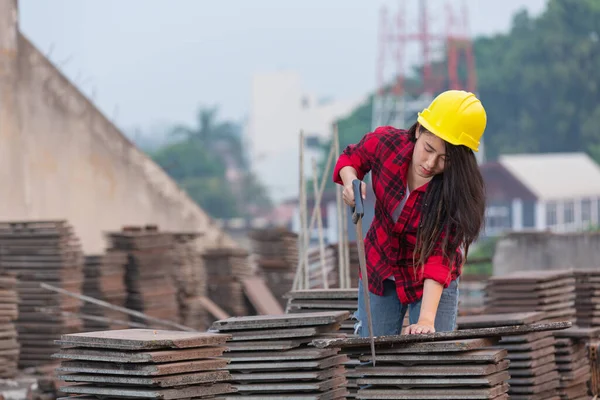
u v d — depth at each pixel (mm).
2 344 10906
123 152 18578
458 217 5773
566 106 86625
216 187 99250
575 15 89125
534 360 7727
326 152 107438
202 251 18969
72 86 17594
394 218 6062
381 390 5922
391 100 99688
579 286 9945
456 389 5816
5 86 16375
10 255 12750
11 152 16422
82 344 5883
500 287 9508
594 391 8906
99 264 13773
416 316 6258
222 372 5953
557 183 69375
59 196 17312
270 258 17953
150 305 14336
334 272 13109
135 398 5770
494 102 90438
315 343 5660
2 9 16344
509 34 98625
